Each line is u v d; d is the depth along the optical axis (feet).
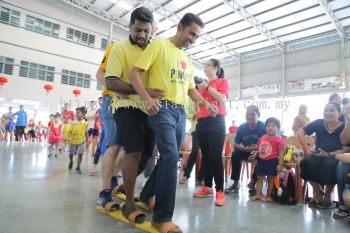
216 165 7.11
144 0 35.47
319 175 7.27
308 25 35.53
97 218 4.89
